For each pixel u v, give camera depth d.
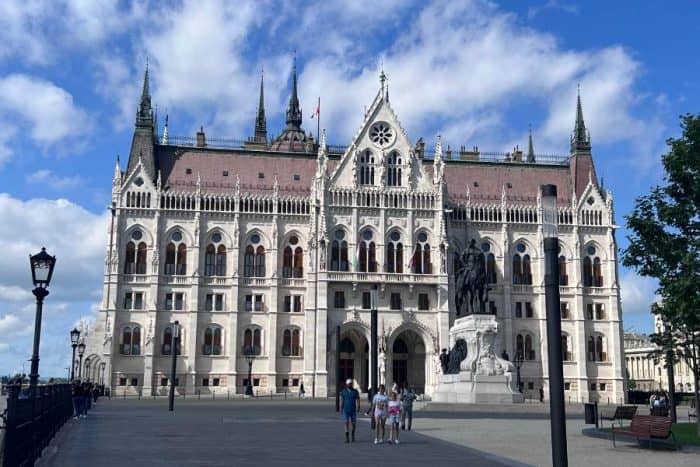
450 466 28.86
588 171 132.12
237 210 118.44
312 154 127.69
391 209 119.06
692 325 39.06
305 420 54.91
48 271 30.52
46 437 35.31
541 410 63.38
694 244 39.34
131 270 115.38
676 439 38.09
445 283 117.12
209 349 115.25
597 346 125.06
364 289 115.94
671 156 40.47
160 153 123.12
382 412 37.84
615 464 30.16
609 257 127.31
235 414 62.72
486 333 66.75
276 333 116.31
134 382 112.44
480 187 129.62
